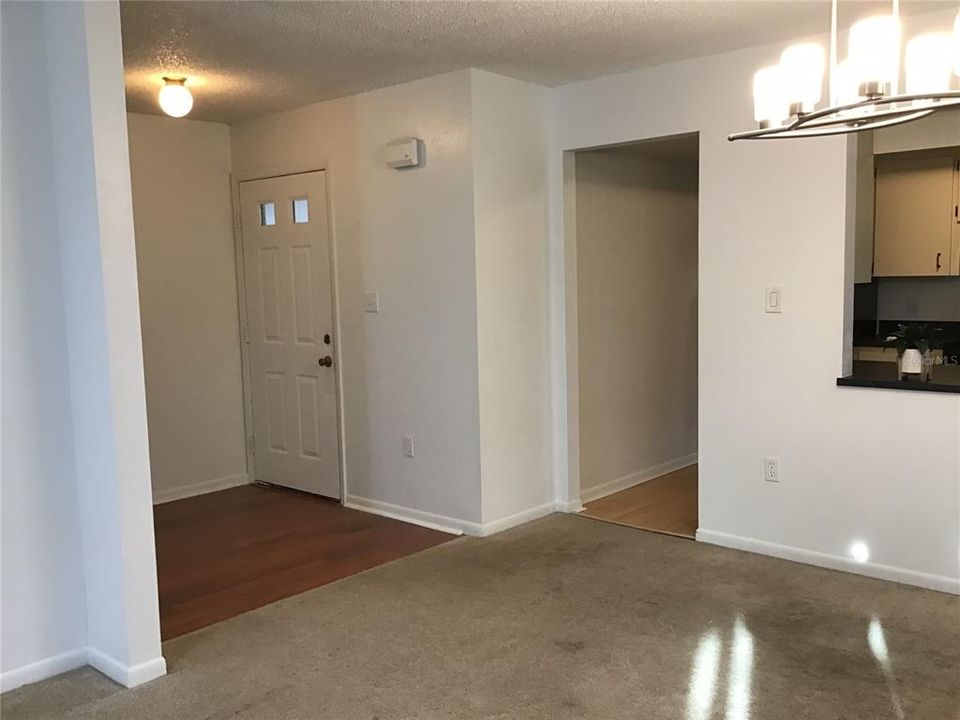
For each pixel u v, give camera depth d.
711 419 3.90
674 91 3.88
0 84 2.60
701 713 2.44
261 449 5.40
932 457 3.29
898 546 3.41
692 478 5.33
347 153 4.55
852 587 3.37
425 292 4.26
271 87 4.24
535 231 4.35
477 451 4.14
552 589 3.43
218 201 5.24
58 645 2.82
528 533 4.20
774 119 2.15
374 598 3.39
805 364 3.59
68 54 2.59
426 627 3.09
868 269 5.05
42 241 2.71
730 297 3.79
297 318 5.00
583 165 4.61
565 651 2.86
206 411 5.26
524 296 4.32
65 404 2.79
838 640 2.89
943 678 2.60
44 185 2.71
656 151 4.95
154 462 5.01
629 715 2.44
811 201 3.51
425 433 4.37
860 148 4.83
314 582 3.61
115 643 2.75
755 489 3.79
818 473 3.60
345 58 3.70
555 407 4.55
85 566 2.85
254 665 2.83
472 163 3.97
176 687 2.69
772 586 3.40
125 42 3.37
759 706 2.46
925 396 3.29
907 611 3.12
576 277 4.55
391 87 4.27
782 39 3.49
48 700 2.63
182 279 5.09
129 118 4.79
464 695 2.58
